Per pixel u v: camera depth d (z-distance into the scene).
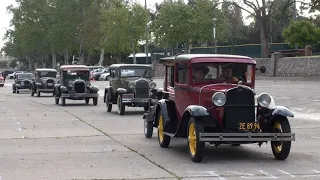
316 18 70.69
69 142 14.00
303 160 10.89
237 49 63.94
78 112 24.62
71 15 78.06
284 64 48.34
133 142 13.97
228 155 11.66
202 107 10.66
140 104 22.48
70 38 78.69
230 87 11.15
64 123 19.25
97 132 16.28
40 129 17.22
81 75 30.20
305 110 21.61
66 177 9.28
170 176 9.28
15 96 42.06
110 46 69.69
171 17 56.41
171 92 12.97
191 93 11.57
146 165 10.44
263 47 56.06
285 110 10.61
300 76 45.72
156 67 56.94
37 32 86.50
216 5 55.78
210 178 9.08
